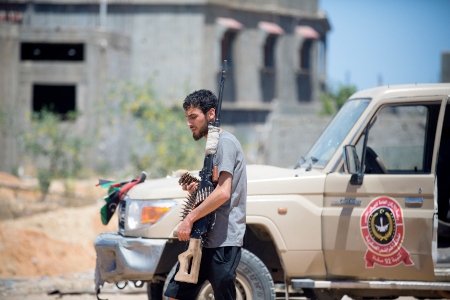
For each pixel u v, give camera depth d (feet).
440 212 52.39
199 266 37.09
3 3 216.54
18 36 181.98
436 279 45.47
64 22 216.33
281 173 47.34
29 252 79.05
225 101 220.84
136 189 48.19
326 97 211.20
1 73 180.75
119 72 195.31
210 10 214.07
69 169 144.25
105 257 46.83
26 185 130.21
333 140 48.75
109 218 50.49
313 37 247.29
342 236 45.39
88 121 178.50
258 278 45.09
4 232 81.61
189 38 211.61
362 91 51.26
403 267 45.24
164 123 128.67
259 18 231.50
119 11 213.66
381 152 53.72
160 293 53.42
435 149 45.78
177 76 212.23
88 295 61.16
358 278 45.83
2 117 169.17
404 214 45.14
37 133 141.79
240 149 37.86
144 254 45.50
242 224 37.91
